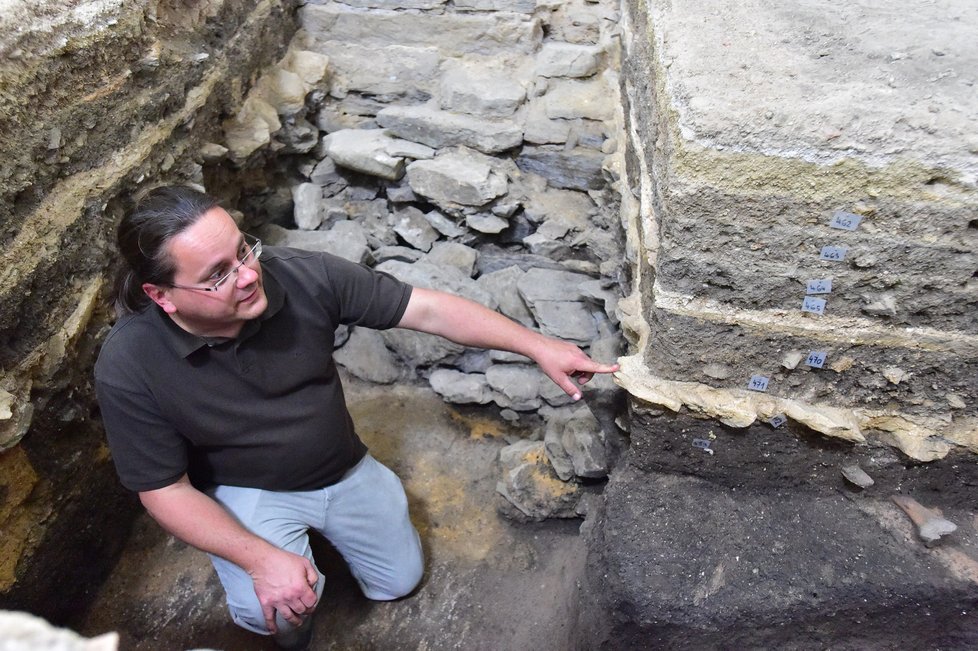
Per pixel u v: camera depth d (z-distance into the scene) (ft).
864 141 3.66
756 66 4.13
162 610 5.99
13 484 4.91
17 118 4.74
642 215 5.17
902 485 4.97
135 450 4.52
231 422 4.66
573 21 8.07
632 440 5.22
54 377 5.16
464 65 8.30
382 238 8.46
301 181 8.64
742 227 4.07
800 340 4.45
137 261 3.84
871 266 4.08
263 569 4.62
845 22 4.64
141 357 4.27
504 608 6.05
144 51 6.02
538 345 5.22
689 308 4.50
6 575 4.94
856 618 4.68
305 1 8.46
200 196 3.95
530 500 6.45
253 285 4.09
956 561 4.70
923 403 4.60
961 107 3.71
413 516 6.75
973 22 4.61
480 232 8.13
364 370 7.88
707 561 4.88
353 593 6.20
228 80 7.27
